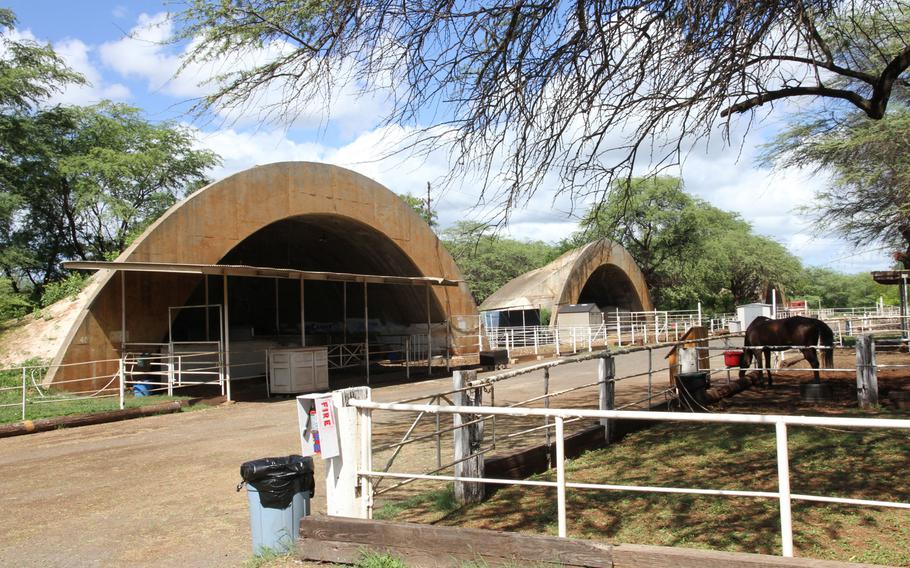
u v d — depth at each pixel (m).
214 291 30.47
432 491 7.69
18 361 19.09
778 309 43.88
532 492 7.54
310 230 27.88
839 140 17.09
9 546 6.47
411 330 31.70
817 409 12.67
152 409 16.02
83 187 30.70
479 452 7.35
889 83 8.74
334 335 33.91
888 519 6.27
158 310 20.52
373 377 25.16
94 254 34.94
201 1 6.82
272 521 5.70
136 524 7.06
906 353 23.36
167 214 19.94
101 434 13.47
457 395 7.28
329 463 6.05
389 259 28.75
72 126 32.81
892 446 8.99
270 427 13.60
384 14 6.98
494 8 7.22
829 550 5.54
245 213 21.78
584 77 7.57
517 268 61.19
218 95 7.04
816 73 8.52
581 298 51.75
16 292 31.59
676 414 4.54
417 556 5.11
